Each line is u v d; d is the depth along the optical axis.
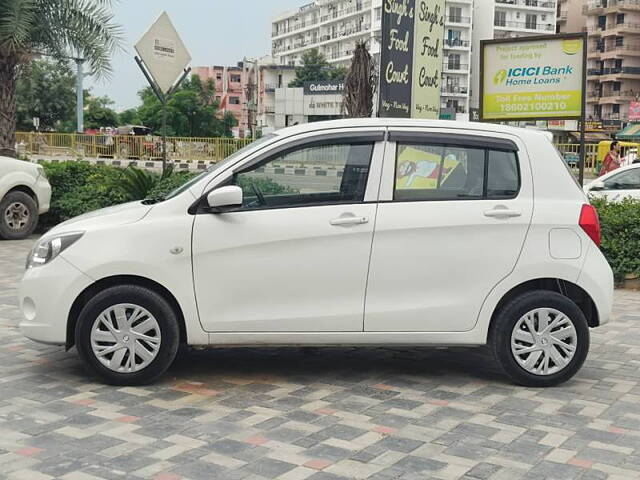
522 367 5.55
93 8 15.79
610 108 89.31
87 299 5.48
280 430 4.62
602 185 14.09
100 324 5.35
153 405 5.05
